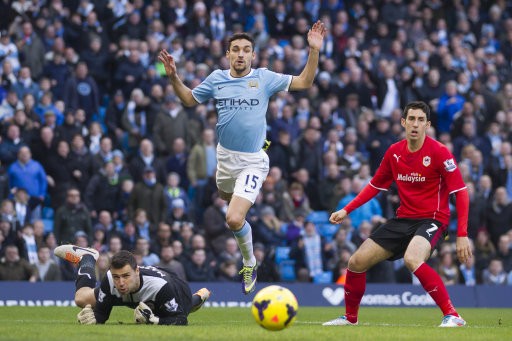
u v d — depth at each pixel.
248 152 17.00
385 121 35.56
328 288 28.58
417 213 16.03
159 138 33.28
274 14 41.28
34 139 31.09
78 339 12.01
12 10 35.56
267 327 12.83
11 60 33.78
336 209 32.94
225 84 17.02
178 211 30.77
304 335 13.02
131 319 18.61
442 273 30.55
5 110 32.28
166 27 38.12
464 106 36.59
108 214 29.09
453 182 15.84
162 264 28.22
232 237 30.81
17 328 14.12
